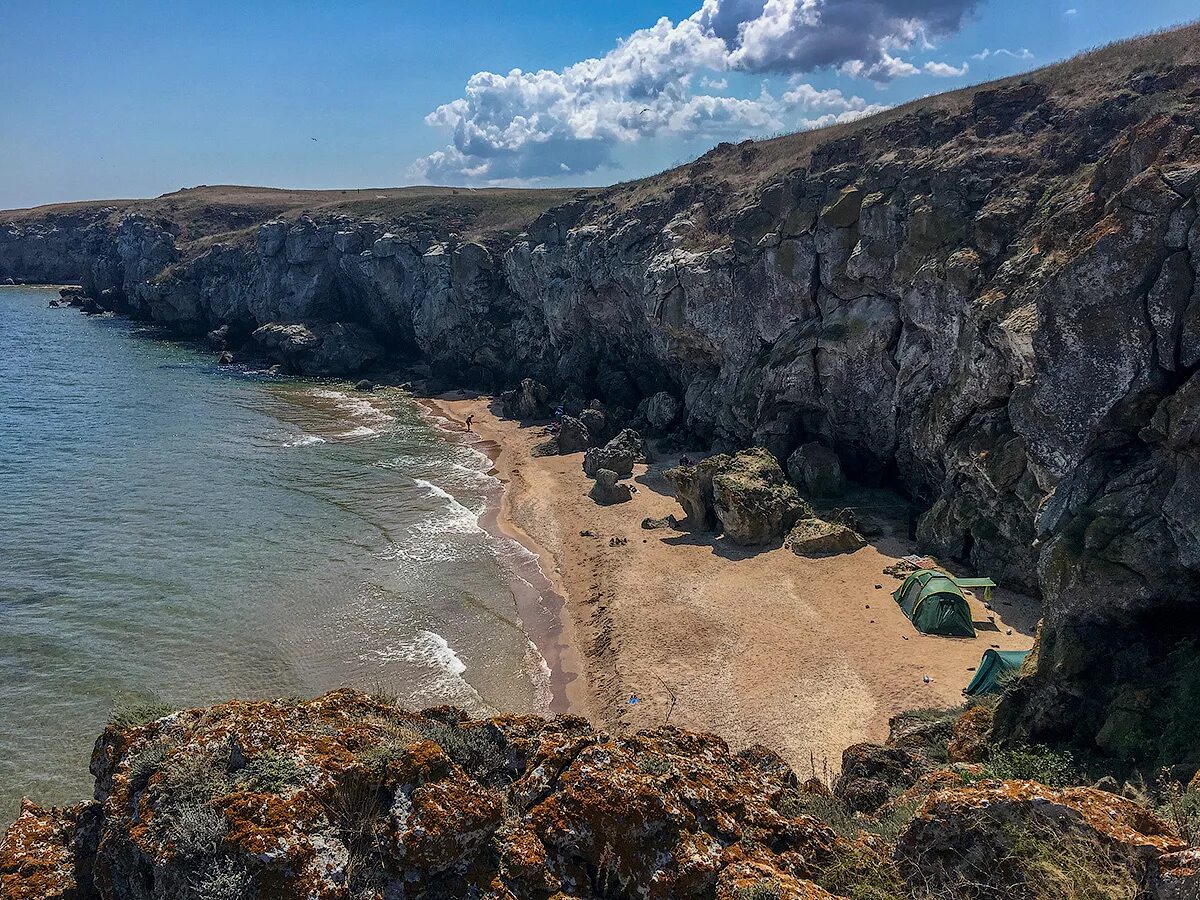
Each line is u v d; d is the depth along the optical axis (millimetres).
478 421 63969
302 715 8508
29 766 21672
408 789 7223
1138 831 7551
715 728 23125
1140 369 16188
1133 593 15570
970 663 24969
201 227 120375
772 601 30531
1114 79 39938
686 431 55125
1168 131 20672
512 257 73688
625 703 24719
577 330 66562
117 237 122000
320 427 61406
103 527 39469
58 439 55281
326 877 6512
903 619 28359
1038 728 16078
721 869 7223
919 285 36906
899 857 8023
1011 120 41375
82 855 8008
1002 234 34562
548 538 39344
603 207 69688
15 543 37062
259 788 7090
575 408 62625
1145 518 15875
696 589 32156
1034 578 28656
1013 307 29250
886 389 40438
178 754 7551
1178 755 13477
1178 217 15766
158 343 97250
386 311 87312
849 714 23031
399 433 60156
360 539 38719
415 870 6746
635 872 7160
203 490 45594
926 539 33844
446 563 36094
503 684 26578
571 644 29406
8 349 89000
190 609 30984
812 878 7668
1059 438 17562
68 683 25719
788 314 46219
